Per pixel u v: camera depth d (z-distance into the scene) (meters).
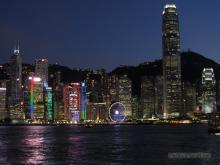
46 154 141.50
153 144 185.50
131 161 118.62
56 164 113.69
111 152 147.62
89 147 172.12
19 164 114.12
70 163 115.75
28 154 141.88
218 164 107.12
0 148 168.75
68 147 172.75
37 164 113.88
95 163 115.31
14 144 193.38
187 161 114.62
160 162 114.44
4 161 121.12
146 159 122.94
